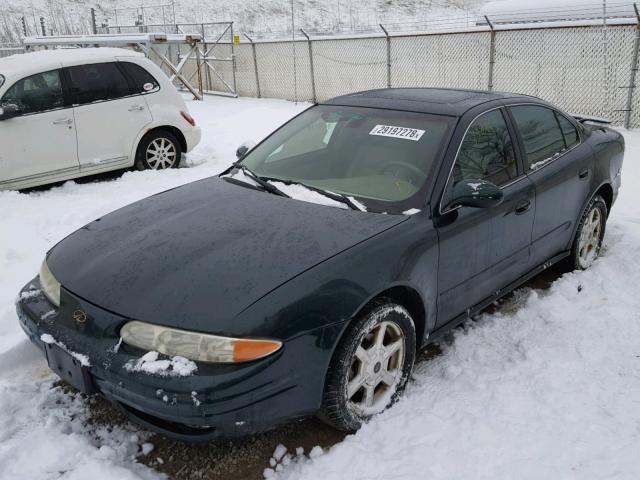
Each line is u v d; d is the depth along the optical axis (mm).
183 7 54000
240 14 52938
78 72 7137
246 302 2398
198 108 13586
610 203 4891
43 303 2861
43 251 5008
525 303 4129
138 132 7559
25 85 6801
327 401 2617
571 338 3613
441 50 13266
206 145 9070
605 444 2664
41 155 6906
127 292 2566
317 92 14930
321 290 2516
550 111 4238
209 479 2580
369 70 14398
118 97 7395
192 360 2307
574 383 3146
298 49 14938
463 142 3354
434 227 3031
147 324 2408
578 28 10938
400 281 2803
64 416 2982
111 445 2783
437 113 3527
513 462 2559
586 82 11250
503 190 3525
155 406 2301
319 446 2723
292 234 2832
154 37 13883
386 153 3416
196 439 2393
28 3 48812
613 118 10461
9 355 3400
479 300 3529
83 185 7203
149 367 2311
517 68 12227
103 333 2494
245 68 16141
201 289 2486
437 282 3094
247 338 2312
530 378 3199
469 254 3279
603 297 4133
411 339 2980
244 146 4215
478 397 3043
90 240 3109
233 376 2273
